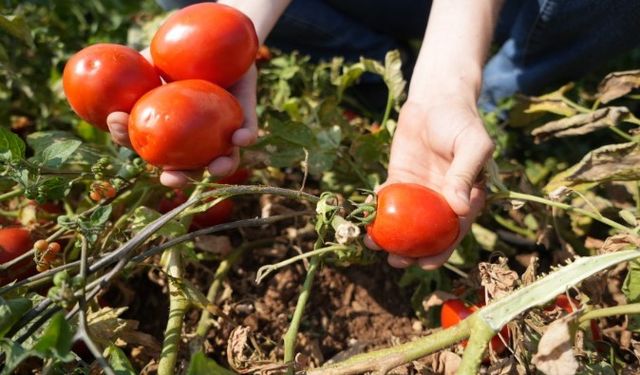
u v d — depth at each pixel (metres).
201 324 0.57
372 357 0.47
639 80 0.63
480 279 0.55
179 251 0.55
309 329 0.62
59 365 0.46
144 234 0.46
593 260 0.44
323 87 0.79
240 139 0.50
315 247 0.53
